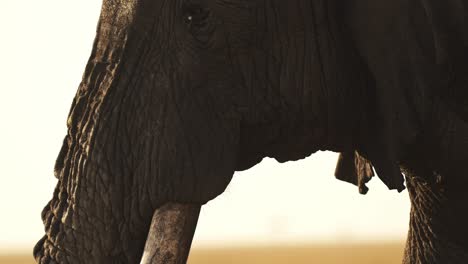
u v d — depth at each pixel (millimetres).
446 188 15273
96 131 13484
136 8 13586
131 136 13469
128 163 13430
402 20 13836
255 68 14062
